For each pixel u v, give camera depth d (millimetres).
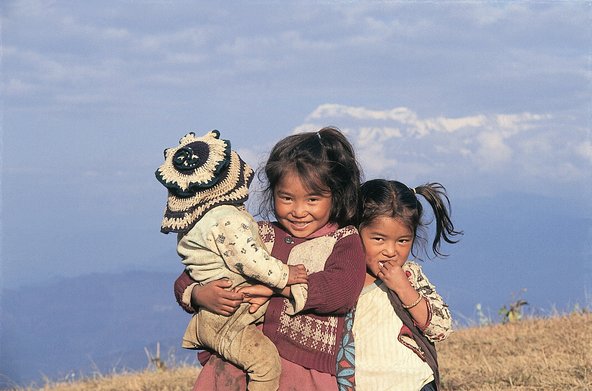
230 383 6379
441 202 7160
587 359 12359
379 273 6836
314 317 6348
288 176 6316
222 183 6266
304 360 6316
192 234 6266
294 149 6316
